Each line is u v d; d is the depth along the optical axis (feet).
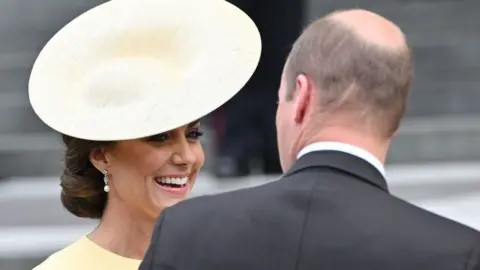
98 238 29.04
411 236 21.66
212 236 22.47
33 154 116.67
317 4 145.07
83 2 141.38
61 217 88.02
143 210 28.45
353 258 21.57
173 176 28.27
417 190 96.89
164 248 22.68
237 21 28.04
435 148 119.55
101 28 28.50
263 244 22.12
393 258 21.43
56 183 111.34
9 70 133.80
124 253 28.78
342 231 21.89
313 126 23.03
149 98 27.27
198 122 28.55
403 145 119.55
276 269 21.85
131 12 28.58
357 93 22.52
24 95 131.23
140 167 27.96
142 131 26.84
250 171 99.25
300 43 23.32
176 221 22.95
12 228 83.20
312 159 22.97
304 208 22.35
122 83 27.50
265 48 95.14
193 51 27.96
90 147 28.14
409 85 22.76
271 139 98.02
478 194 93.45
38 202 97.50
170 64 27.99
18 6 141.18
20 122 127.85
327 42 22.76
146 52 28.14
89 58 28.27
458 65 138.41
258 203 22.70
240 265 22.04
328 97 22.75
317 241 21.88
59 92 28.17
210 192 92.43
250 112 97.50
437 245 21.50
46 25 140.46
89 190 28.99
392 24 23.04
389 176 107.86
